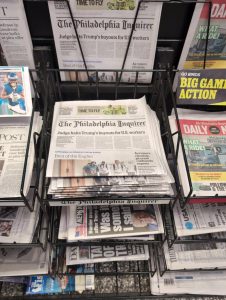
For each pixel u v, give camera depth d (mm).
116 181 528
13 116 586
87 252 761
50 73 647
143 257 754
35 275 764
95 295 824
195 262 736
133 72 663
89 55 635
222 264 731
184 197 543
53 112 663
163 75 656
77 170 536
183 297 829
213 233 701
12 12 544
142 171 540
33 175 600
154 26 574
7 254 744
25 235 600
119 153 577
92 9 544
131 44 610
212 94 615
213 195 540
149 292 829
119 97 736
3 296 814
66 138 602
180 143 576
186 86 604
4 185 521
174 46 629
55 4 539
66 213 682
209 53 632
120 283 840
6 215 631
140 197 548
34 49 624
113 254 757
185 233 639
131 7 540
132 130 626
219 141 626
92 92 719
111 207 684
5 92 568
